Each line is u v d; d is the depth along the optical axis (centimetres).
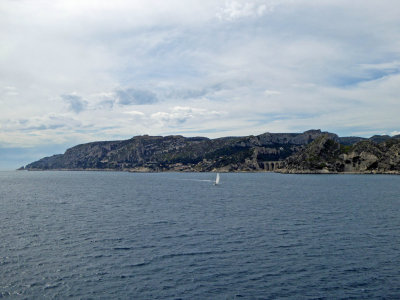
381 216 6556
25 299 2686
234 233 4953
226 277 3183
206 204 8769
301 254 3891
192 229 5234
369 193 12056
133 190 14550
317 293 2842
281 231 5100
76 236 4731
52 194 12269
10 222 5866
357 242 4431
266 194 12025
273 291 2881
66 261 3600
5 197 10988
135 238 4616
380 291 2880
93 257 3744
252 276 3209
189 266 3469
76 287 2930
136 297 2750
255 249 4084
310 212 7144
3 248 4078
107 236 4734
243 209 7688
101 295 2778
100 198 10581
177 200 9906
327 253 3931
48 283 3009
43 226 5481
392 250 4059
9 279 3086
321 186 16362
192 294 2812
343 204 8631
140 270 3347
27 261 3591
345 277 3191
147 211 7344
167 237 4678
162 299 2716
